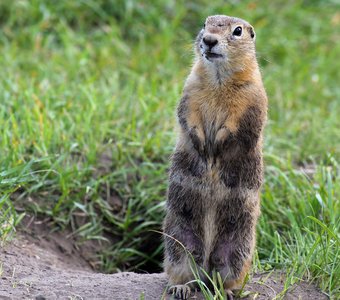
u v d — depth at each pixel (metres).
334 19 17.56
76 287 8.49
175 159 8.80
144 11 16.62
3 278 8.70
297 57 16.41
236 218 8.69
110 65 15.05
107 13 16.62
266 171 11.78
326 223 10.30
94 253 10.98
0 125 11.53
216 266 8.77
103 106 12.95
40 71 14.38
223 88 8.64
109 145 12.07
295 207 10.84
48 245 10.59
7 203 10.10
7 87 13.22
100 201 11.30
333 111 14.51
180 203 8.74
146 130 12.41
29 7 16.09
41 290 8.34
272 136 13.14
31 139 11.51
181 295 8.39
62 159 11.25
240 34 8.81
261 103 8.71
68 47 15.12
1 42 15.56
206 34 8.71
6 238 9.82
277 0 17.70
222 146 8.57
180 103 8.80
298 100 15.15
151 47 15.94
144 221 11.41
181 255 8.68
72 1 16.39
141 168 11.80
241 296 8.54
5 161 10.64
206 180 8.62
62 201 11.02
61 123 12.07
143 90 13.99
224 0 17.19
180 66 15.41
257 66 8.93
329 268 8.92
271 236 10.46
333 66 16.42
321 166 11.51
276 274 9.12
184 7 16.88
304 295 8.60
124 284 8.68
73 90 13.56
